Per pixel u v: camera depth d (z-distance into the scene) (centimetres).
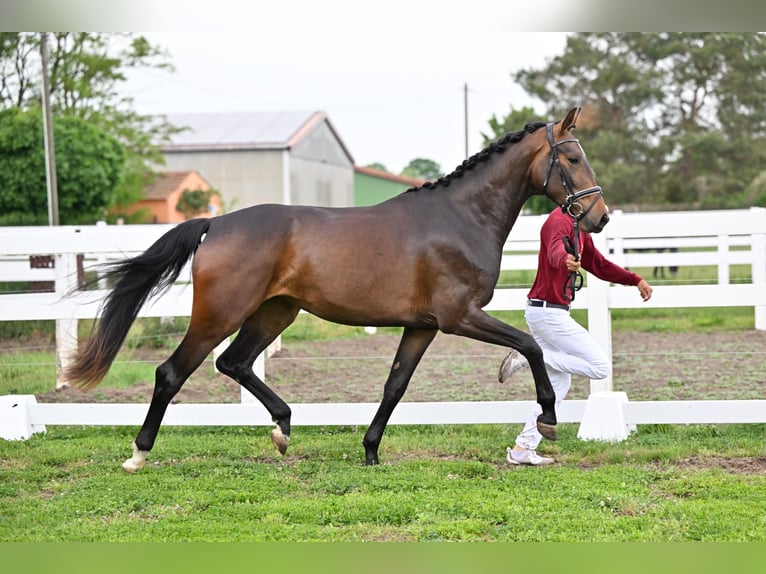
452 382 1123
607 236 843
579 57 4928
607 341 844
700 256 1550
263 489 662
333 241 693
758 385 1040
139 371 1196
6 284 1583
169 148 5375
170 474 716
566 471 697
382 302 695
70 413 864
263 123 5838
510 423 870
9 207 3581
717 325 1655
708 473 683
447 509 602
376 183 7319
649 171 4916
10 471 734
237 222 699
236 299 684
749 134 4819
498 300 889
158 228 1292
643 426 867
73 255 1166
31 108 3619
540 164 697
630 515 590
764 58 4759
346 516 590
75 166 3562
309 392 1063
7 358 1281
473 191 709
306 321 1703
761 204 4453
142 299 711
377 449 751
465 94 5797
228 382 1136
